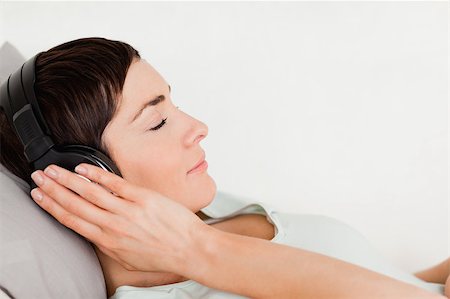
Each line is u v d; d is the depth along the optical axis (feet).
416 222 6.12
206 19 6.30
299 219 4.81
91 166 3.81
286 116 6.15
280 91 6.19
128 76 4.05
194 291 4.13
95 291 3.87
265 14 6.34
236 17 6.31
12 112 3.92
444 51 6.35
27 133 3.84
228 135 6.07
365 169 6.14
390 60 6.32
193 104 6.12
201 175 4.32
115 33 6.19
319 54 6.30
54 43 6.08
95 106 3.92
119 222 3.82
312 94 6.21
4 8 6.05
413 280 4.76
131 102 4.03
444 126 6.22
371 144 6.17
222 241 3.84
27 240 3.59
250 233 4.77
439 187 6.16
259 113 6.14
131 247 3.87
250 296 3.74
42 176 3.82
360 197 6.11
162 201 3.86
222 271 3.79
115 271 4.28
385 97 6.25
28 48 6.02
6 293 3.44
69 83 3.92
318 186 6.09
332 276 3.66
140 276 4.29
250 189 6.03
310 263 3.72
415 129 6.21
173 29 6.25
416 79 6.29
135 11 6.24
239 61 6.22
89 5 6.19
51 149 3.85
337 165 6.13
